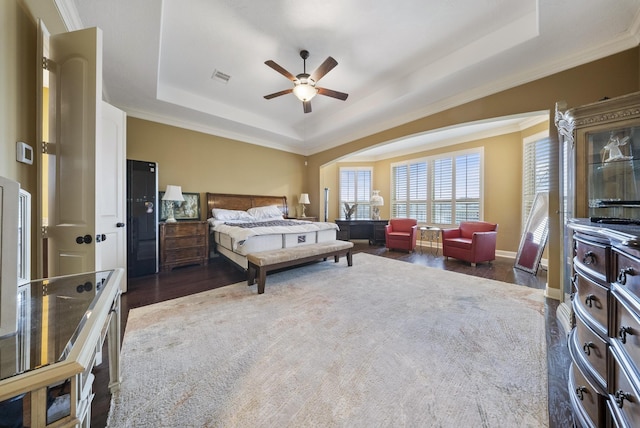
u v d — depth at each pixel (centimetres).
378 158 714
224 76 337
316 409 117
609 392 88
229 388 130
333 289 288
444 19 233
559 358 157
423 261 445
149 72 287
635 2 182
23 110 134
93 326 67
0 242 62
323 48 276
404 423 109
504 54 247
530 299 258
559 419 112
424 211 625
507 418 112
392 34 254
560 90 255
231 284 309
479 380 137
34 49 146
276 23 238
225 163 504
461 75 287
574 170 178
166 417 112
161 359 155
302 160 649
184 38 258
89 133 144
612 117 161
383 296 266
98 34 145
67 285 102
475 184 533
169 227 374
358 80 346
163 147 423
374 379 138
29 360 56
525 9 220
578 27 208
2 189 63
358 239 663
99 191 146
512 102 290
